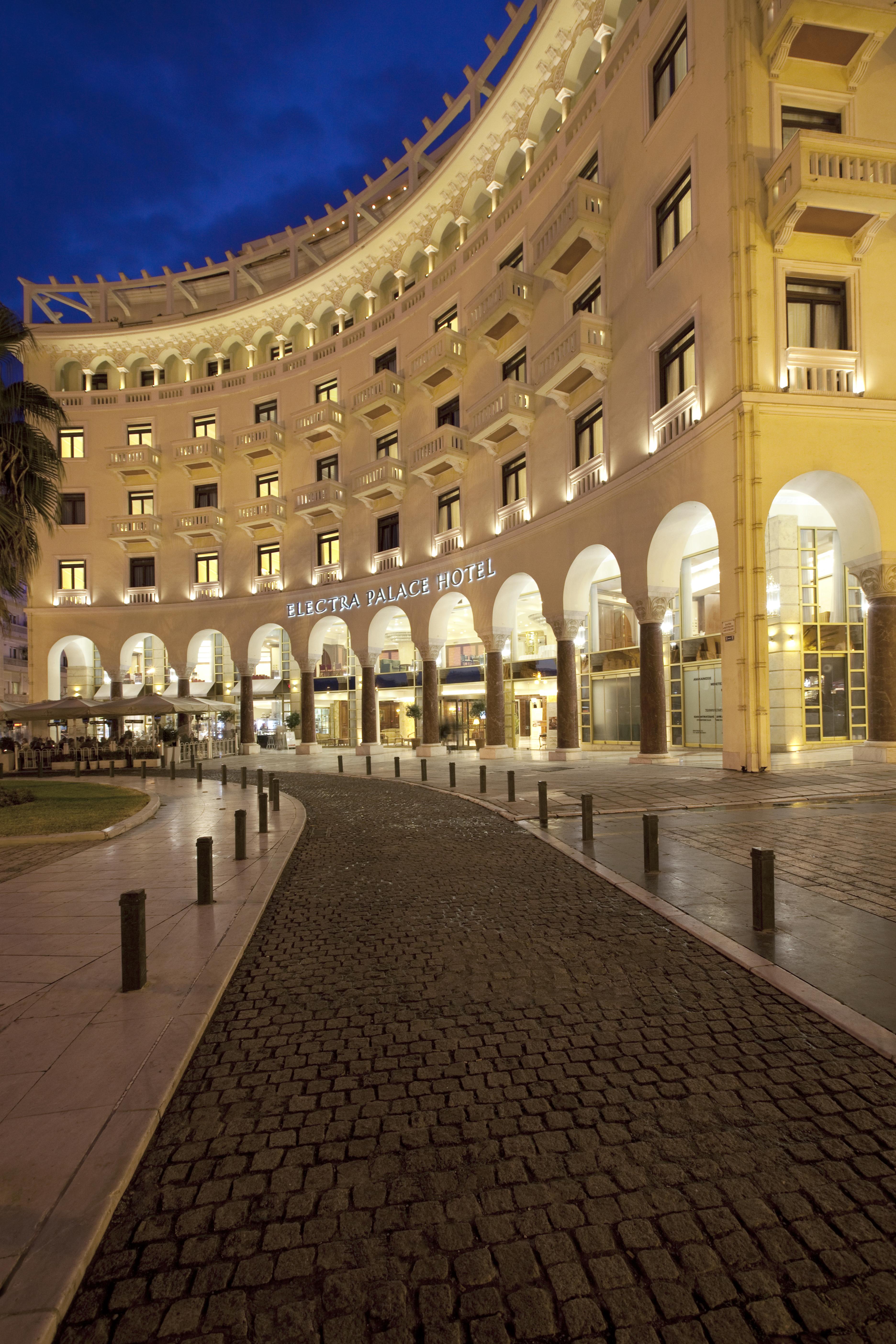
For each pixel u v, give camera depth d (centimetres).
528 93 2270
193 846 952
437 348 2541
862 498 1455
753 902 539
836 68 1473
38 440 1418
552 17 2027
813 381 1437
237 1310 206
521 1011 410
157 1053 352
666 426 1650
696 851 799
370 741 2923
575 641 2091
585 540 1945
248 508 3244
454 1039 378
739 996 421
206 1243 233
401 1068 349
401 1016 410
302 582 3200
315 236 3403
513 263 2378
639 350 1753
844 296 1487
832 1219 239
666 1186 257
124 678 3450
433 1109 311
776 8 1391
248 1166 273
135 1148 273
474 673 3070
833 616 2002
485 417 2281
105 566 3491
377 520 2944
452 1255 226
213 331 3472
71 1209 238
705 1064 344
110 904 649
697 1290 211
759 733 1405
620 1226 237
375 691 2947
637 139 1777
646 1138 286
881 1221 238
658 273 1667
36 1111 298
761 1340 194
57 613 3441
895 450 1448
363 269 3064
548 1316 203
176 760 2822
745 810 1073
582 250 1961
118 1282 218
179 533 3372
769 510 1570
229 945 521
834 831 881
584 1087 326
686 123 1584
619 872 716
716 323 1476
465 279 2573
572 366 1884
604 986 441
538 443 2192
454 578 2520
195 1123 303
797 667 1961
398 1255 227
